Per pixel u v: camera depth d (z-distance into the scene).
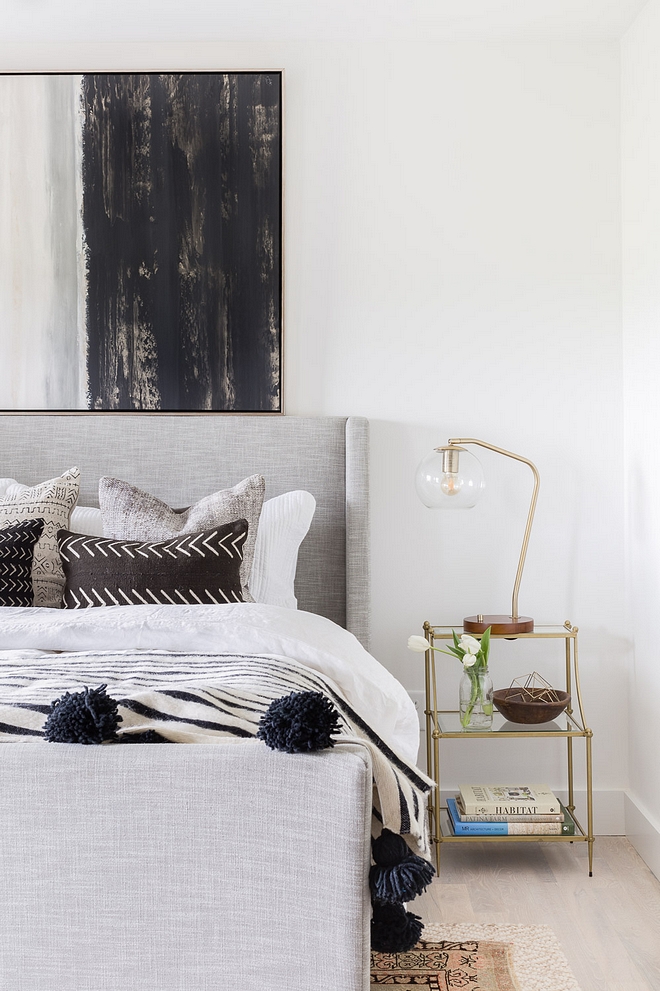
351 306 2.74
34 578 2.13
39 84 2.71
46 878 0.97
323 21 2.62
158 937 0.97
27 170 2.71
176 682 1.31
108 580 1.99
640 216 2.56
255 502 2.28
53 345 2.72
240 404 2.72
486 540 2.75
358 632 2.60
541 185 2.74
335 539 2.68
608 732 2.73
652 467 2.47
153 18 2.58
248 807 0.96
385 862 0.99
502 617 2.64
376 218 2.74
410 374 2.75
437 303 2.75
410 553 2.75
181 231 2.71
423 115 2.74
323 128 2.74
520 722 2.46
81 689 1.22
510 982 1.78
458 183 2.75
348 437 2.65
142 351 2.72
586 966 1.87
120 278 2.72
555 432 2.74
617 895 2.24
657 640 2.44
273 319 2.71
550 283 2.74
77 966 0.97
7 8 2.51
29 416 2.71
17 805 0.97
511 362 2.74
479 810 2.39
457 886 2.29
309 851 0.96
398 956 1.89
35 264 2.72
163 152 2.71
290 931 0.96
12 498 2.30
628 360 2.68
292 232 2.74
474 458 2.47
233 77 2.71
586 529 2.74
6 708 1.14
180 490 2.69
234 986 0.97
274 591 2.31
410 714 2.05
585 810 2.72
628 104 2.66
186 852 0.97
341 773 0.96
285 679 1.41
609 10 2.55
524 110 2.74
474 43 2.74
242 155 2.71
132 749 0.98
